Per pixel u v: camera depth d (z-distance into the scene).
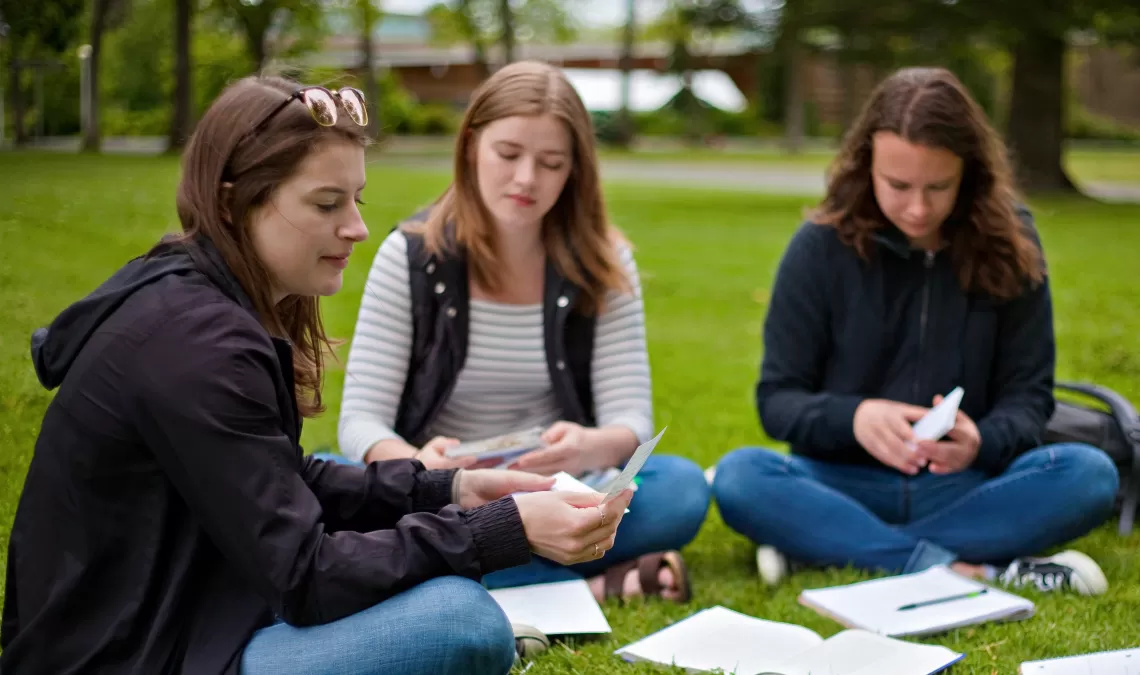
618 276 3.21
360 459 3.03
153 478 1.81
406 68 52.38
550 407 3.28
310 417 2.27
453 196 3.17
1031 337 3.39
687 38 43.03
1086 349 6.64
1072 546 3.50
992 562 3.26
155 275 1.84
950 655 2.51
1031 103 18.73
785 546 3.28
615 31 51.12
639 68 53.47
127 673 1.81
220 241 1.88
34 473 1.82
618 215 15.14
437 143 35.84
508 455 2.88
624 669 2.55
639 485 3.10
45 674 1.82
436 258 3.14
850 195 3.40
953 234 3.37
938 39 17.88
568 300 3.16
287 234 1.89
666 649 2.62
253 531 1.79
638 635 2.80
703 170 26.73
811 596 2.94
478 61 40.75
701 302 8.67
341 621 1.89
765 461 3.29
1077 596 3.03
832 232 3.46
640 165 28.81
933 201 3.17
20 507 1.84
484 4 39.25
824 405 3.30
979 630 2.78
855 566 3.24
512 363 3.19
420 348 3.17
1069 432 3.64
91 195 5.27
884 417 3.19
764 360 3.52
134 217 5.03
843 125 38.72
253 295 1.91
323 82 2.12
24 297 3.89
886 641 2.58
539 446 2.93
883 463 3.38
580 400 3.30
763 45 19.84
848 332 3.44
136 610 1.81
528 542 2.00
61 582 1.80
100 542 1.80
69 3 5.39
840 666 2.45
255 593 1.90
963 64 38.84
